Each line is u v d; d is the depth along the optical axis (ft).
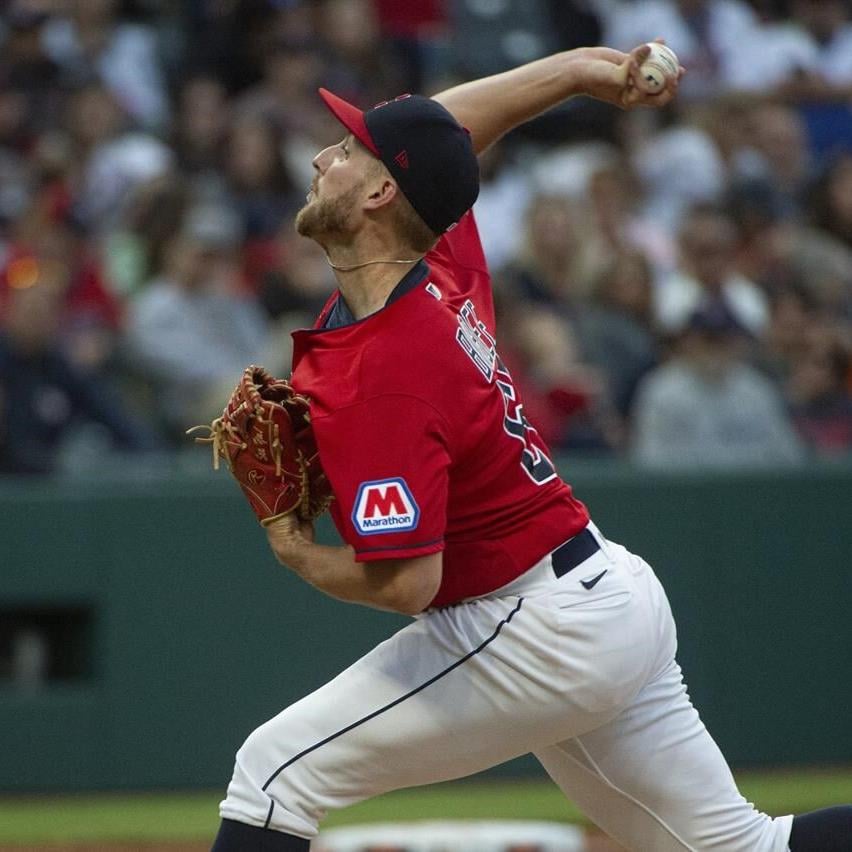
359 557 35.12
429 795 78.38
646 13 128.88
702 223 100.78
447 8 127.03
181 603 76.89
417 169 36.32
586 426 87.40
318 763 37.32
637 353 95.04
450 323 36.52
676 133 119.34
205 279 93.71
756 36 129.08
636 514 79.51
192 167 106.01
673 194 116.57
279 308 95.40
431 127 36.58
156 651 76.64
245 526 77.36
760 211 109.81
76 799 76.07
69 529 76.33
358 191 36.47
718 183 117.39
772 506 80.48
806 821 40.01
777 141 120.37
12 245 96.89
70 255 96.89
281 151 105.50
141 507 76.84
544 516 37.83
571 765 39.81
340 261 37.19
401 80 120.88
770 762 79.77
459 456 36.32
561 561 37.83
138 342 91.61
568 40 128.98
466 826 58.34
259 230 103.04
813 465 81.20
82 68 113.39
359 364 35.42
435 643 37.65
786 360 99.09
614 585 38.04
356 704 37.50
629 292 99.04
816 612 80.43
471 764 38.24
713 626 79.66
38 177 103.19
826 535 80.79
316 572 36.65
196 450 88.43
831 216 112.98
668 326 98.58
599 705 37.60
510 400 38.32
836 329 103.55
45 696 76.28
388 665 37.78
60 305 91.71
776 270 108.88
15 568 75.82
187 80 113.91
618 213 107.24
